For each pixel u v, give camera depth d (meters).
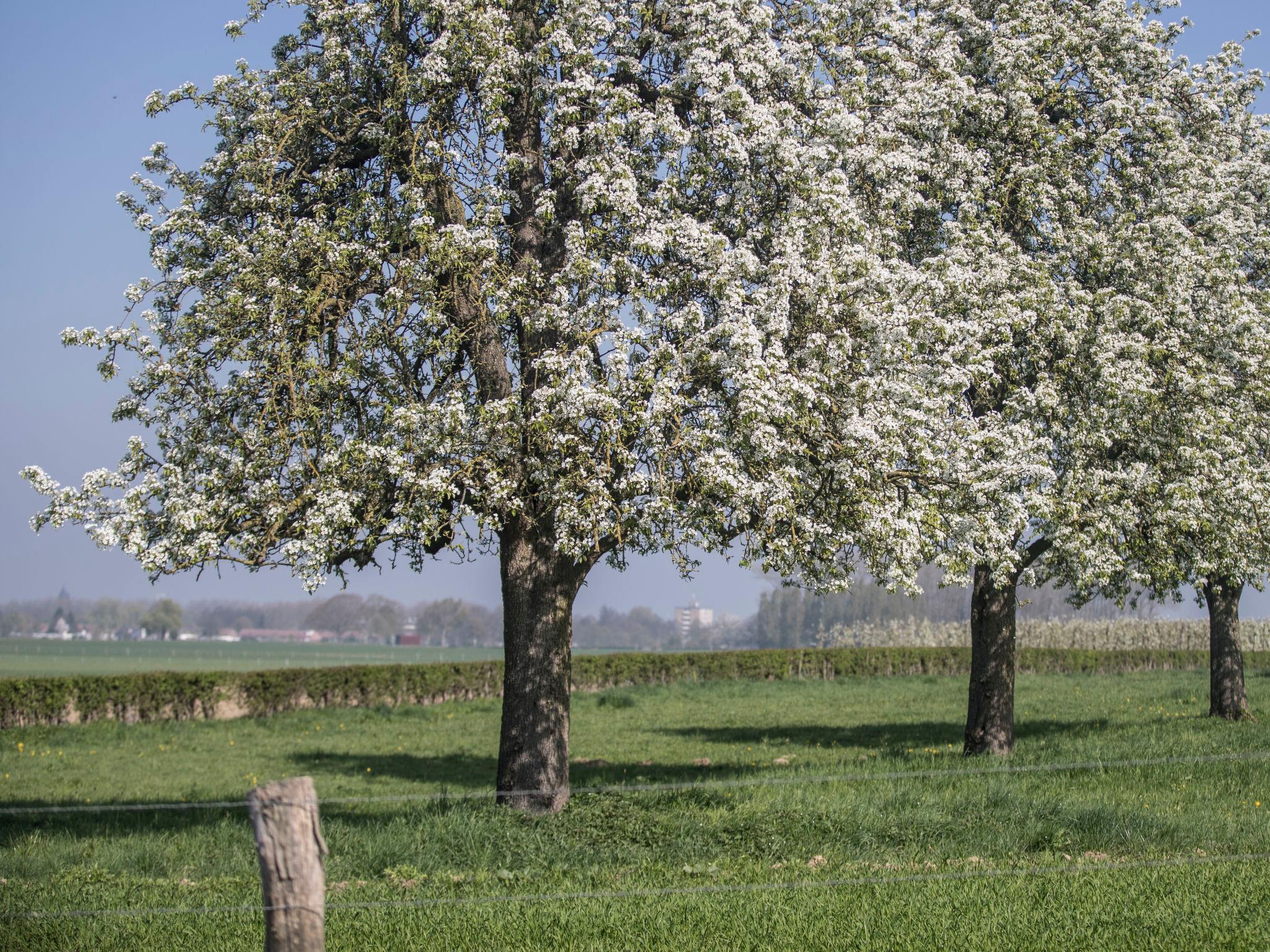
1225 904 9.41
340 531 13.05
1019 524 15.74
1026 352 17.80
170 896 10.48
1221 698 26.12
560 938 8.78
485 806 13.87
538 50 14.34
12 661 104.44
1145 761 15.91
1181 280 17.88
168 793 19.94
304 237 13.58
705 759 23.64
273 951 5.52
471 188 14.52
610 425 12.66
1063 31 18.95
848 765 19.50
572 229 14.10
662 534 13.11
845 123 14.41
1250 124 22.55
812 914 9.30
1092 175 19.14
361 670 39.91
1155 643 61.78
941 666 52.84
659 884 10.64
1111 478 17.52
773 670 49.78
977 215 18.23
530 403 13.43
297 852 5.59
